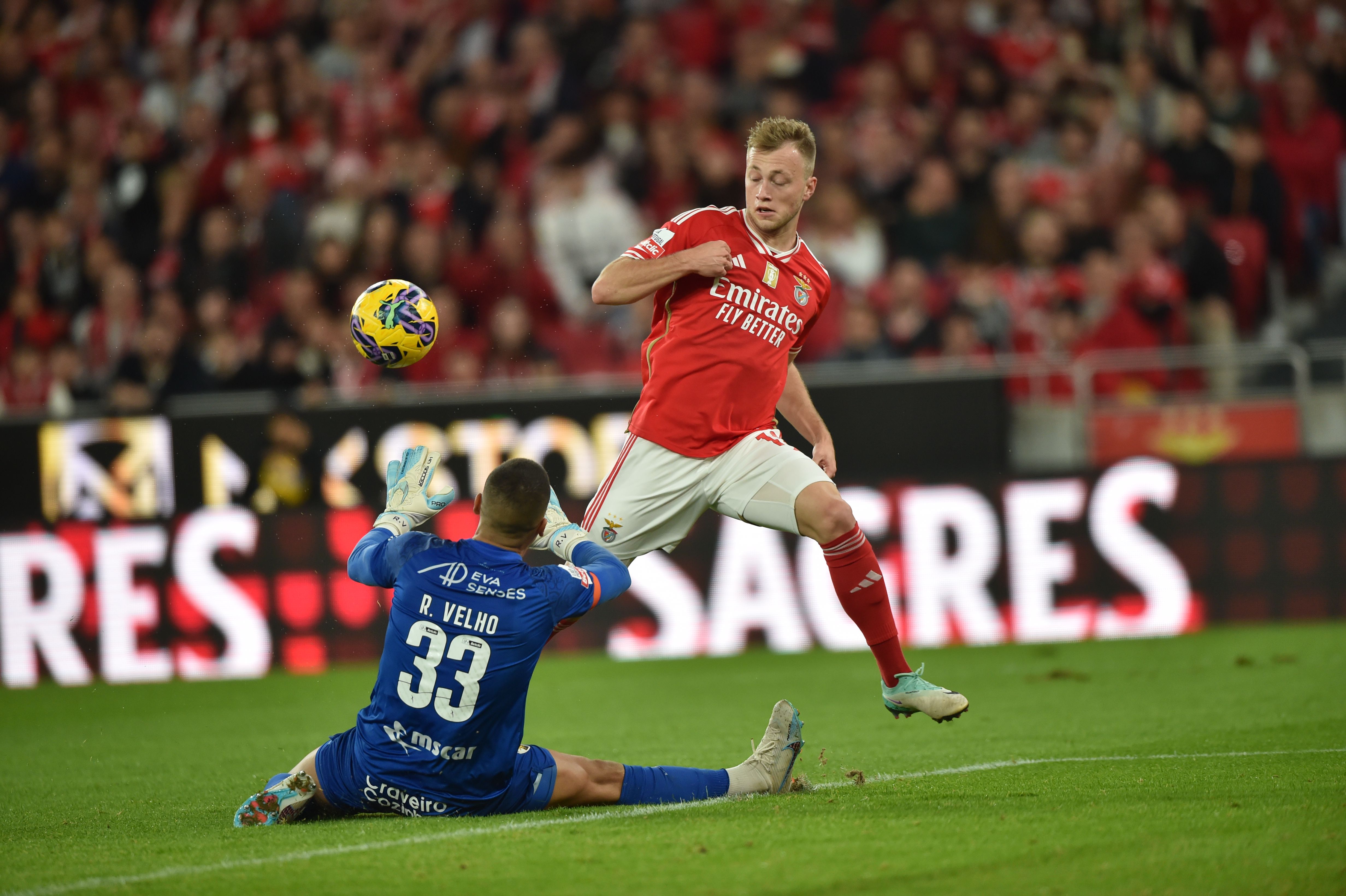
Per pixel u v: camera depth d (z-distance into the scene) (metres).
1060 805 13.77
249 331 43.09
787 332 16.53
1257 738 18.42
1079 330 38.12
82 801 16.91
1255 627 32.16
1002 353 38.06
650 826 13.07
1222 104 43.84
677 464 16.17
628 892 10.66
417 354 16.39
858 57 47.47
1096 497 32.19
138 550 32.44
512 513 13.51
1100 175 42.00
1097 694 23.78
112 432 32.53
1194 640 30.69
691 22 49.00
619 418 31.92
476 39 49.78
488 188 45.38
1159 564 32.28
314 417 32.31
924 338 37.94
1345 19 46.44
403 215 44.34
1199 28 46.06
